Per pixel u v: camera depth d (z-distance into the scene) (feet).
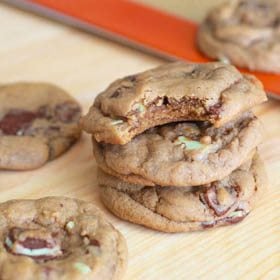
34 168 1.35
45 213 1.16
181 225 1.22
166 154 1.21
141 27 1.65
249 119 1.26
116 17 1.68
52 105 1.44
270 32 1.55
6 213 1.16
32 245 1.11
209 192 1.22
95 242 1.12
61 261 1.10
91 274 1.08
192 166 1.19
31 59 1.62
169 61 1.60
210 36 1.58
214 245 1.22
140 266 1.19
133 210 1.23
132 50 1.64
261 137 1.25
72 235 1.14
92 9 1.71
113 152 1.23
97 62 1.61
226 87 1.23
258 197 1.25
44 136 1.38
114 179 1.27
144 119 1.22
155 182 1.20
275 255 1.20
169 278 1.17
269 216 1.26
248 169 1.27
